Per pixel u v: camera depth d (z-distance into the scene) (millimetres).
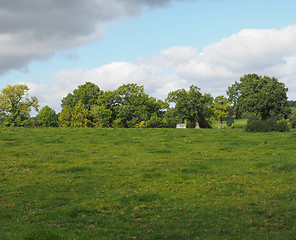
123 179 20219
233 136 38812
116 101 106688
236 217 13430
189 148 31953
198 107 94188
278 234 11469
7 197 16188
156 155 28344
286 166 22219
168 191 17562
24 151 29609
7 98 97438
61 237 11148
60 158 26828
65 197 16359
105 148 32125
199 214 13836
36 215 13719
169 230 12047
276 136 37188
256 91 89000
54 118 111812
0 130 43906
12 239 10734
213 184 18812
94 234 11570
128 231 11977
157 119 95688
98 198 16281
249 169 22297
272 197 16047
